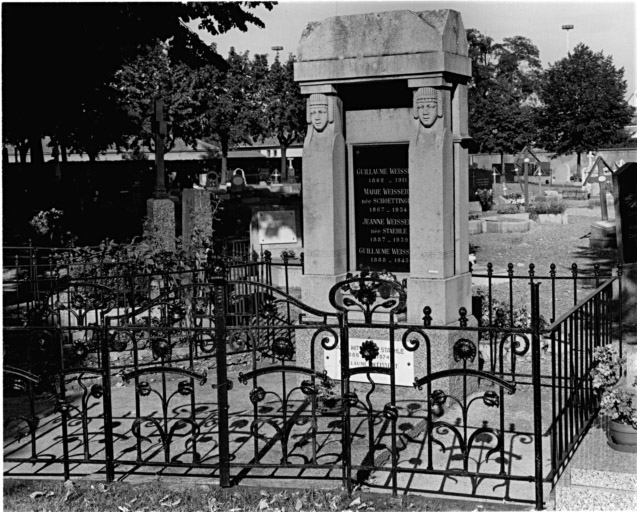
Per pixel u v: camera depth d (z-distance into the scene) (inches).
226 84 2076.8
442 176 323.0
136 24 820.6
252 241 676.7
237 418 305.7
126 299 416.5
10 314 474.0
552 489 231.5
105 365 244.2
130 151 2087.8
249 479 244.8
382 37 324.5
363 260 354.6
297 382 352.2
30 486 244.8
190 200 600.4
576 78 1982.0
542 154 2201.0
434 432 291.4
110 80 948.0
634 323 432.1
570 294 594.6
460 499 233.9
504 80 2144.4
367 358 236.5
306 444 272.8
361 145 350.0
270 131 2295.8
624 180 474.3
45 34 724.7
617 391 240.1
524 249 909.2
